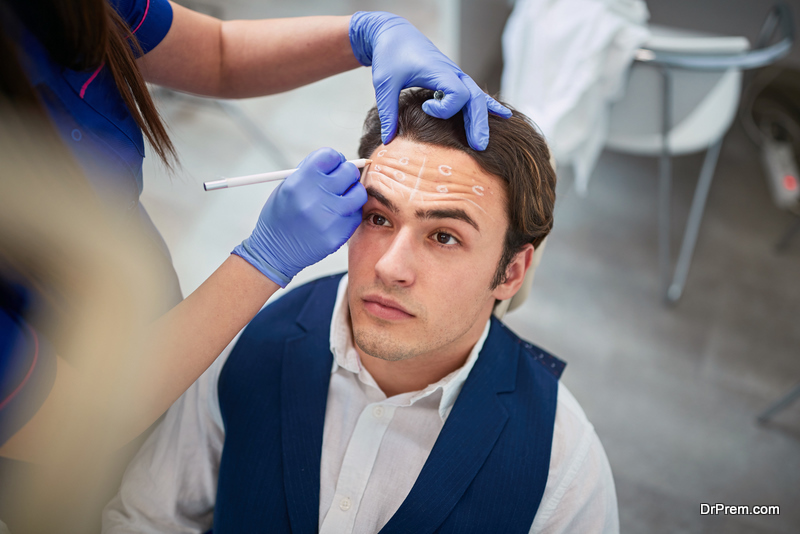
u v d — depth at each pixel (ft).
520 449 2.54
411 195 2.20
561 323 6.98
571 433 2.65
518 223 2.38
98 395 2.04
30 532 2.42
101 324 2.08
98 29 2.03
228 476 2.67
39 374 1.77
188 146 8.12
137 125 2.54
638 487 5.64
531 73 6.18
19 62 1.80
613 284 7.39
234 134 8.35
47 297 1.99
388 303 2.24
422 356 2.52
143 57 2.85
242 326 2.33
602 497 2.64
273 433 2.66
